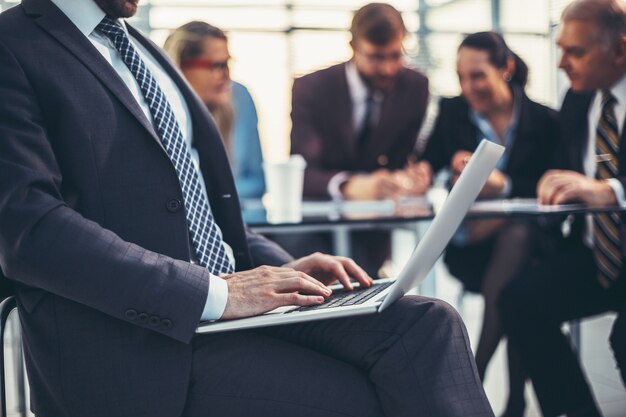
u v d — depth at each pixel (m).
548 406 1.97
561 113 2.29
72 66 1.12
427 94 2.91
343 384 1.11
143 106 1.22
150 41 1.39
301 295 1.09
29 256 1.02
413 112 2.85
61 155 1.11
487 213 1.90
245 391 1.10
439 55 6.45
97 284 1.02
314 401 1.10
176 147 1.23
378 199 2.52
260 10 6.06
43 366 1.09
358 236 2.67
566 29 2.08
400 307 1.14
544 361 1.99
